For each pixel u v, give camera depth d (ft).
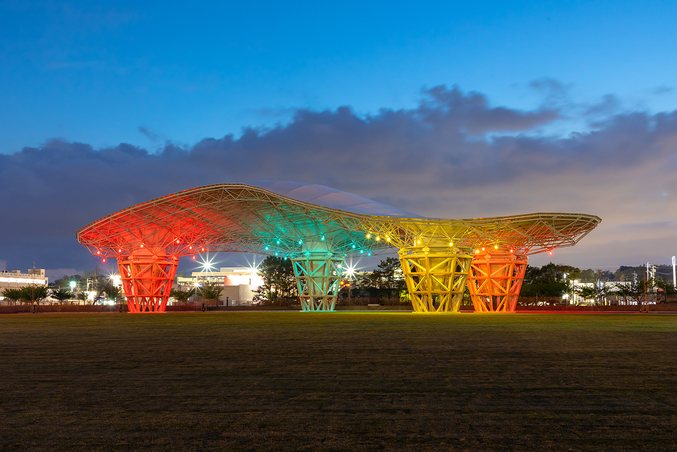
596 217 178.70
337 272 258.57
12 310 255.91
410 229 193.57
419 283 198.90
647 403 25.30
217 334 71.51
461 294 198.59
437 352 47.19
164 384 30.81
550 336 66.03
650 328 82.79
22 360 42.65
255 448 18.60
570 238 184.24
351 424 21.68
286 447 18.70
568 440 19.42
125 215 220.43
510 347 51.60
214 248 268.62
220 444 19.10
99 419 22.61
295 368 37.14
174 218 229.66
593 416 22.84
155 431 20.77
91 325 100.17
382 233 197.16
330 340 60.49
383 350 49.06
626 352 46.88
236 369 36.81
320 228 232.73
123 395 27.61
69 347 53.67
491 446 18.74
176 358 43.34
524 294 319.68
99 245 245.04
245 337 65.67
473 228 186.91
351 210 187.11
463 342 57.36
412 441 19.33
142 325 98.73
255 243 269.44
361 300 332.19
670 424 21.50
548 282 329.72
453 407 24.56
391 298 341.00
